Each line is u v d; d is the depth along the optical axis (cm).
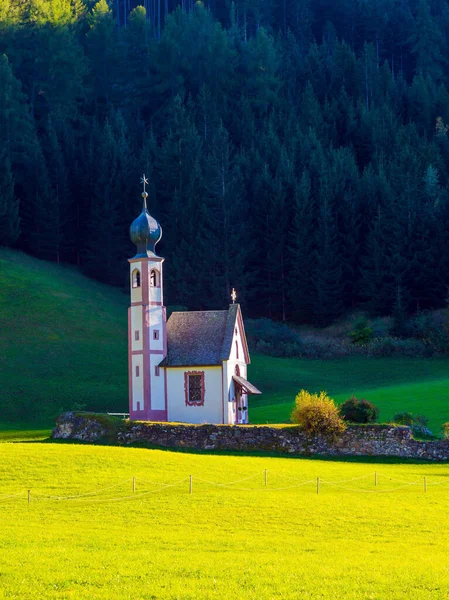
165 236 17138
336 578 3388
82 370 12400
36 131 19400
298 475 6034
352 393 11631
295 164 18625
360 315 16262
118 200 17550
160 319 8881
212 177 17075
